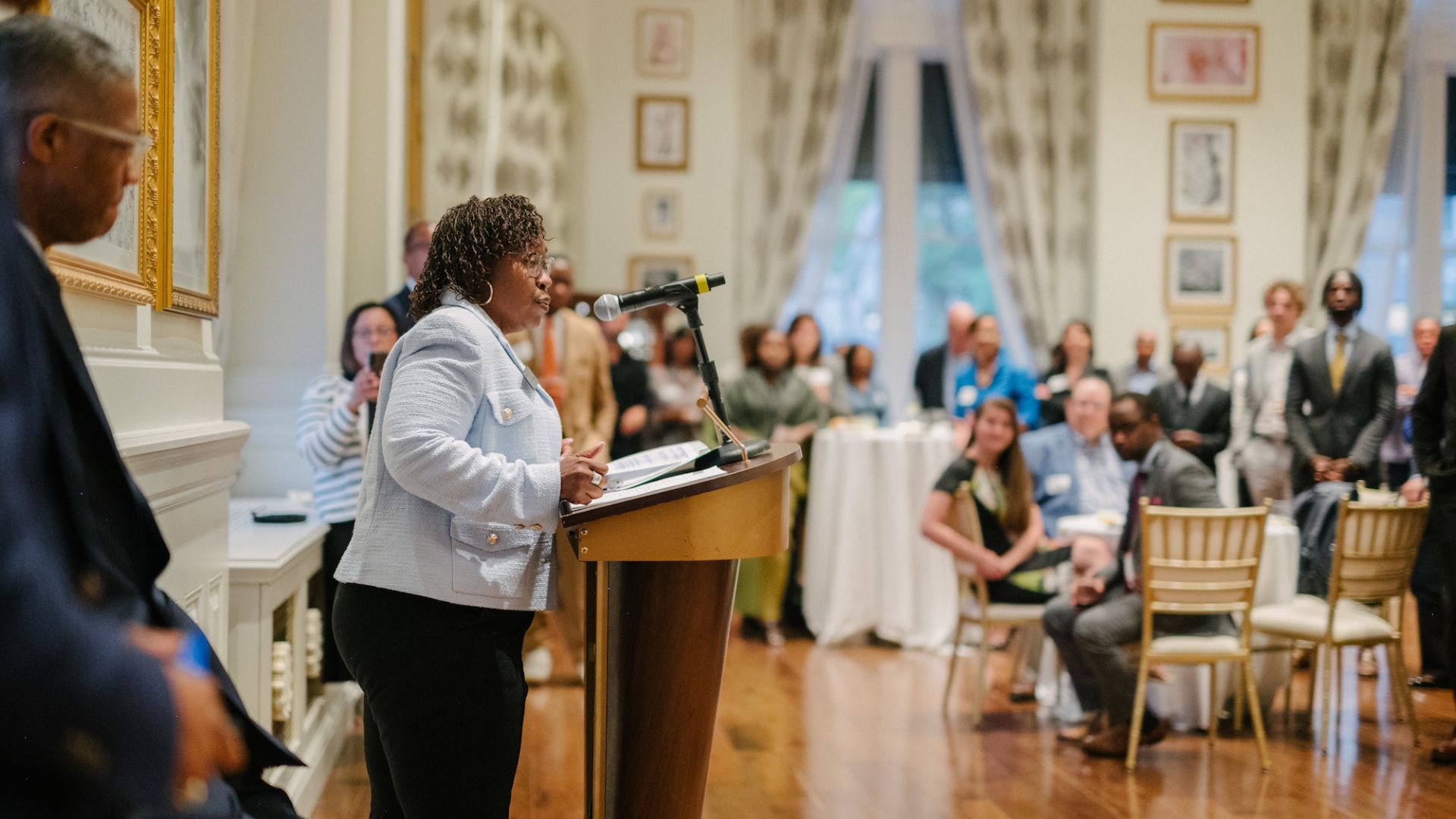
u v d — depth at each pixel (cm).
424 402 195
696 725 218
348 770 407
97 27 216
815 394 728
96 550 117
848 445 660
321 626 412
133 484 132
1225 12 968
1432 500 451
